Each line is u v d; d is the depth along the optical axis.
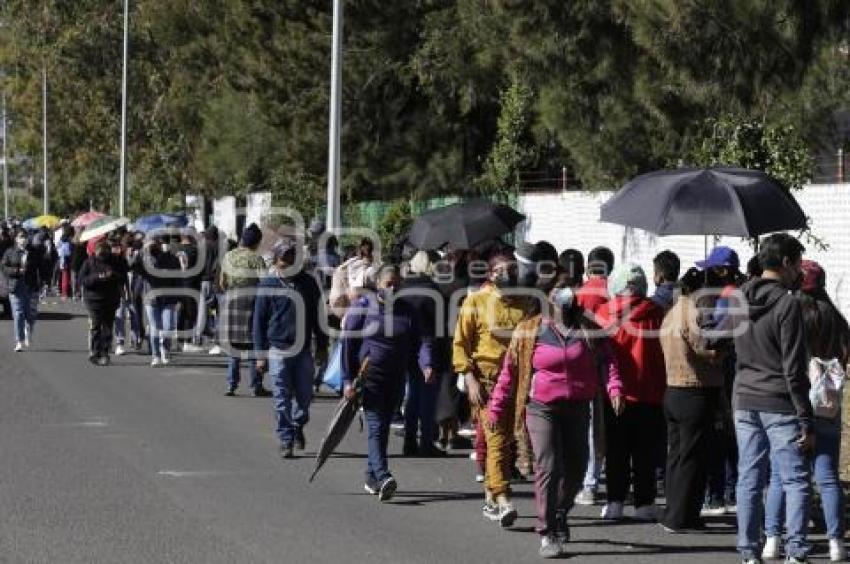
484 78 85.94
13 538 26.16
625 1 48.25
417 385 36.91
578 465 26.17
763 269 24.38
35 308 71.06
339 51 64.38
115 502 29.67
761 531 25.61
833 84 45.41
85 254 91.44
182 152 138.12
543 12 52.69
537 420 25.77
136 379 52.91
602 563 24.97
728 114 48.41
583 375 25.89
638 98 51.72
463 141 95.19
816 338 24.39
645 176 29.61
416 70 88.00
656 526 28.45
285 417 36.09
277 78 95.69
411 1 92.19
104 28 149.88
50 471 33.16
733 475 30.06
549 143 78.56
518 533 27.52
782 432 23.91
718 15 44.91
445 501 30.70
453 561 24.94
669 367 27.61
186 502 29.84
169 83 139.38
